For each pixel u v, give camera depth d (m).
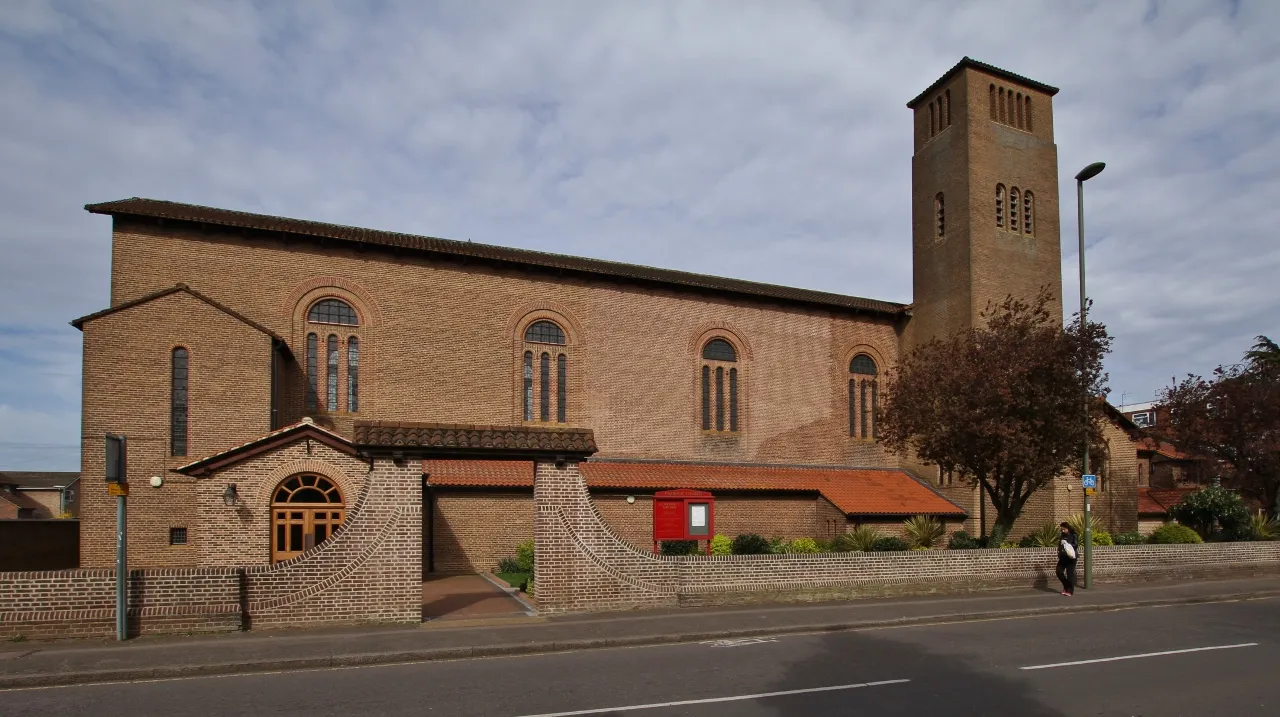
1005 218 35.47
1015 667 12.25
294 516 21.95
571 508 17.08
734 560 18.53
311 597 14.84
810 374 36.41
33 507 72.25
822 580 19.45
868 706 9.91
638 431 32.41
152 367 23.81
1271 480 32.25
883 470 37.03
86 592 13.59
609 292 32.69
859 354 37.94
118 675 11.46
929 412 24.06
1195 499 31.52
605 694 10.52
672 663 12.58
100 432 23.17
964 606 18.56
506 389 30.42
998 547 24.09
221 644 13.24
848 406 37.19
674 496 20.95
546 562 16.75
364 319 28.56
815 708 9.81
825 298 37.94
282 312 27.39
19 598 13.36
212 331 24.44
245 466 21.66
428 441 15.55
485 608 17.50
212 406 24.19
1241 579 25.20
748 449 34.47
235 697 10.44
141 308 23.91
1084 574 22.25
